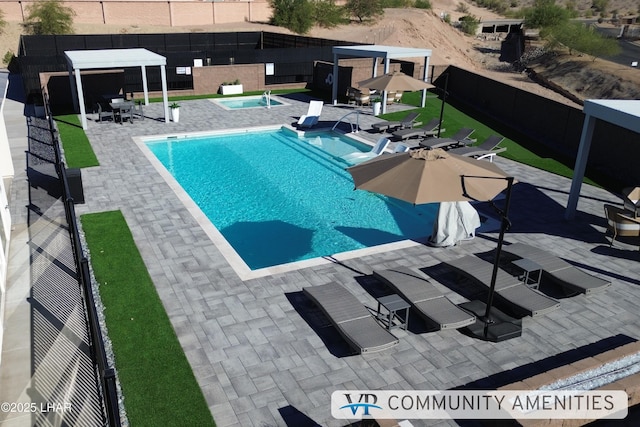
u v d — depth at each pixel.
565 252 11.29
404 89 18.81
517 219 13.03
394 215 13.84
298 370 7.44
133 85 28.61
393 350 7.94
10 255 10.57
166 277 9.84
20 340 8.07
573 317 8.88
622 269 10.57
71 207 10.17
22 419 6.58
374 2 67.12
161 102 25.34
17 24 44.00
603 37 59.25
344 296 8.59
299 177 16.44
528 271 9.44
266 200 14.64
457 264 9.74
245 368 7.45
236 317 8.65
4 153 14.44
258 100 26.78
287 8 57.41
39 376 7.33
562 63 55.91
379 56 23.08
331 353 7.82
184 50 39.00
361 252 11.08
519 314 8.84
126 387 7.03
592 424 6.40
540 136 20.94
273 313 8.78
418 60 57.34
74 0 48.50
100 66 19.59
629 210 11.87
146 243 11.13
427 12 75.44
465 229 11.28
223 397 6.90
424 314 8.22
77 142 18.42
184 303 9.02
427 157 9.35
